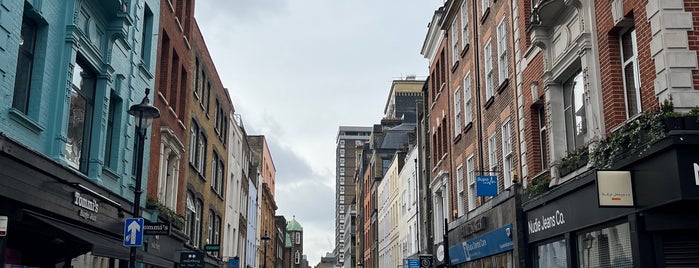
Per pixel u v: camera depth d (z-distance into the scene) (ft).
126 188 55.98
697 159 29.99
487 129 69.92
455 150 84.94
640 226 34.19
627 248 36.70
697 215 31.91
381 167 196.65
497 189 62.80
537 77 52.85
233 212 125.59
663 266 32.89
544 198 48.70
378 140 214.69
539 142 54.19
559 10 45.73
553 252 49.21
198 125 87.92
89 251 45.34
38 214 38.40
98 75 49.93
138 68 59.16
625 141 35.47
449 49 90.02
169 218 66.85
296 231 418.31
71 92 44.39
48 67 41.01
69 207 42.68
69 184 42.29
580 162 43.04
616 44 39.06
